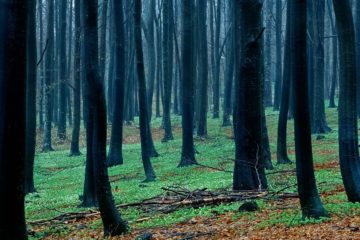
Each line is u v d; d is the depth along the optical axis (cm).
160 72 5734
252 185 1572
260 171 1591
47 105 3866
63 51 4081
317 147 2797
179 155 3105
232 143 3406
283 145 2312
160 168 2612
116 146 2892
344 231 979
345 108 1295
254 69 1575
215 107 4931
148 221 1312
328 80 6334
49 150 3884
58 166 3188
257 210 1312
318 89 3453
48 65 3775
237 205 1387
